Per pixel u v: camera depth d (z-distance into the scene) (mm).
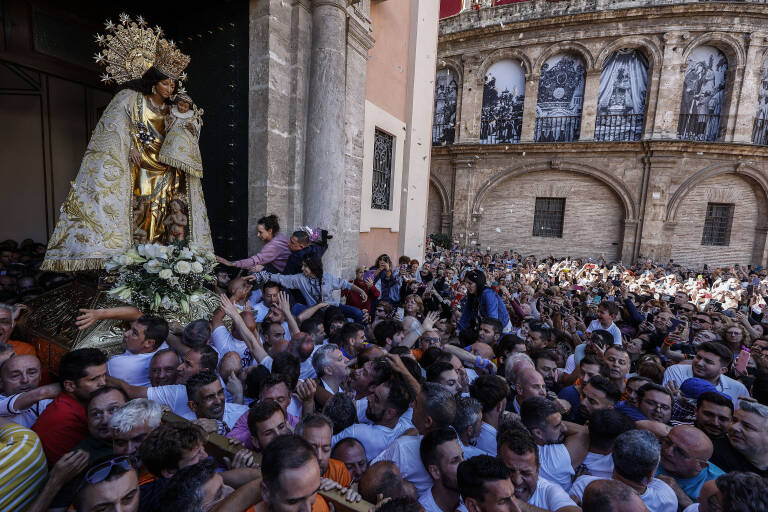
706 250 17719
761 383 2943
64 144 7391
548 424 2148
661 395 2500
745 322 5012
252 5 4410
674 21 16141
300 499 1236
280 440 1342
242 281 3377
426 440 1789
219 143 4781
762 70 16219
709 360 3115
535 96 18219
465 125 19406
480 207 19672
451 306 6105
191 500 1263
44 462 1596
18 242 7055
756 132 17062
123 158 3387
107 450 1767
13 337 3418
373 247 6941
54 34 6027
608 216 18109
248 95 4523
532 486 1760
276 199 4637
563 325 5301
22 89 6875
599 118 17797
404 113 7664
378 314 4918
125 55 3479
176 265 3225
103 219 3268
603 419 2098
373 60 6438
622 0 16500
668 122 16531
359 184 5672
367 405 2502
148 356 2553
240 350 3162
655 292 10789
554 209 19125
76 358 1905
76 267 3193
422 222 8641
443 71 20078
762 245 17391
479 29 18312
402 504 1406
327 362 2664
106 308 2924
